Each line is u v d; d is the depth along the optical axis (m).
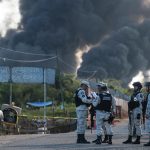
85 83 23.58
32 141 24.91
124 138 28.08
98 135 22.52
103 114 22.42
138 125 22.98
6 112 41.47
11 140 26.45
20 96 115.31
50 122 58.97
